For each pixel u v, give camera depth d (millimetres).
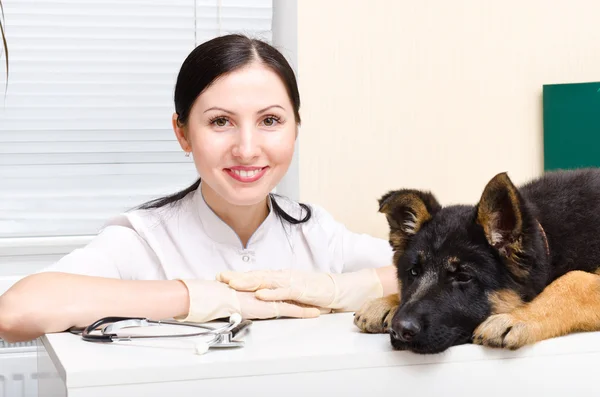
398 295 1454
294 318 1473
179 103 1655
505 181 1290
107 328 1217
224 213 1781
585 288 1354
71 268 1636
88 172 2760
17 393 2535
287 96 1649
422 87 2480
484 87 2516
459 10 2486
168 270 1775
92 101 2738
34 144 2719
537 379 1158
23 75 2678
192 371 1021
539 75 2535
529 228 1318
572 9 2539
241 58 1576
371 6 2434
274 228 1875
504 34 2512
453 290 1334
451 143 2510
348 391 1087
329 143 2434
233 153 1589
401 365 1107
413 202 1461
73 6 2674
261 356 1061
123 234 1804
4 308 1343
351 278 1607
